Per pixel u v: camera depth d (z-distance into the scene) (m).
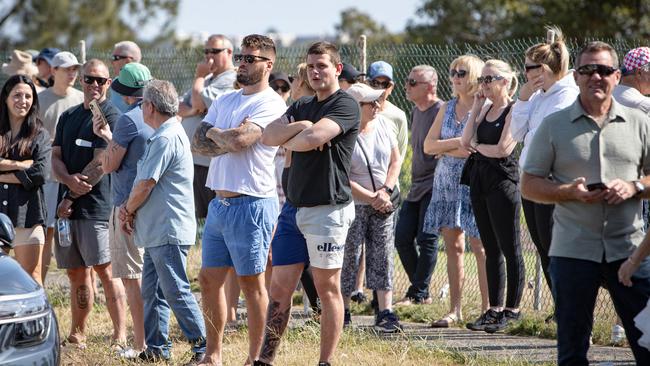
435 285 33.38
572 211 17.12
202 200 31.62
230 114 21.94
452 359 22.77
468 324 26.44
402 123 28.78
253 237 21.36
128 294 24.44
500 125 24.97
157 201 22.50
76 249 25.69
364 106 25.50
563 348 17.12
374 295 28.70
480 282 27.30
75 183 25.11
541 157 17.39
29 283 19.02
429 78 29.19
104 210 25.61
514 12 90.12
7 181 26.41
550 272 17.58
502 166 24.98
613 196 16.61
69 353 24.77
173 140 22.42
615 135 17.12
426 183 29.47
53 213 30.70
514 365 21.84
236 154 21.47
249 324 21.97
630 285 16.86
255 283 21.69
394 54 34.12
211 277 22.00
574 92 23.17
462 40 94.19
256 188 21.41
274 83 30.70
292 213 20.64
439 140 26.91
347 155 20.14
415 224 30.05
